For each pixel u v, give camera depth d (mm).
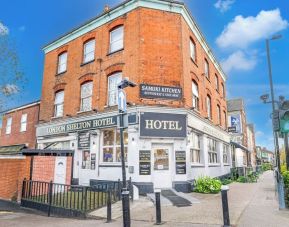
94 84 16281
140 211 9328
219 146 20953
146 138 13445
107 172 14398
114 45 16047
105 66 15914
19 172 12992
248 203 10039
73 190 11641
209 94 20047
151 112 13586
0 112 14156
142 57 14227
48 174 13414
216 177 18922
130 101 13945
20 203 12406
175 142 13828
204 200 11133
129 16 15320
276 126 7559
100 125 15039
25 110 22172
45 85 20016
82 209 9508
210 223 7312
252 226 6828
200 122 16625
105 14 16422
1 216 10414
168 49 14742
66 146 17344
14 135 22844
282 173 10102
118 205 10242
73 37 18578
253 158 49219
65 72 18531
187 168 13766
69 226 8008
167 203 10336
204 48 19969
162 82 14234
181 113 14055
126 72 14703
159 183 13438
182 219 7914
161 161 13727
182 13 15641
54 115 18781
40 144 19281
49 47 20484
